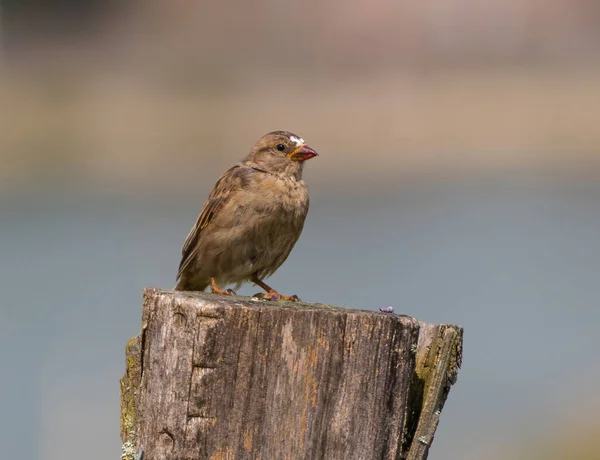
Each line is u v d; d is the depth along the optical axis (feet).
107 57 123.85
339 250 55.88
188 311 15.39
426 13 124.47
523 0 123.65
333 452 15.30
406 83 113.29
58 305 46.37
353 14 126.31
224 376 15.24
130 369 16.17
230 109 110.93
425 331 17.20
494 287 47.42
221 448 15.23
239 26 126.52
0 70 120.98
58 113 106.32
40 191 80.33
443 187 80.84
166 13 130.31
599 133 95.20
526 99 106.52
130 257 56.59
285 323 15.26
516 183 81.20
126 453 16.07
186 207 74.49
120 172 90.17
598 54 118.11
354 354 15.33
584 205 70.49
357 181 85.20
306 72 120.37
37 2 127.03
